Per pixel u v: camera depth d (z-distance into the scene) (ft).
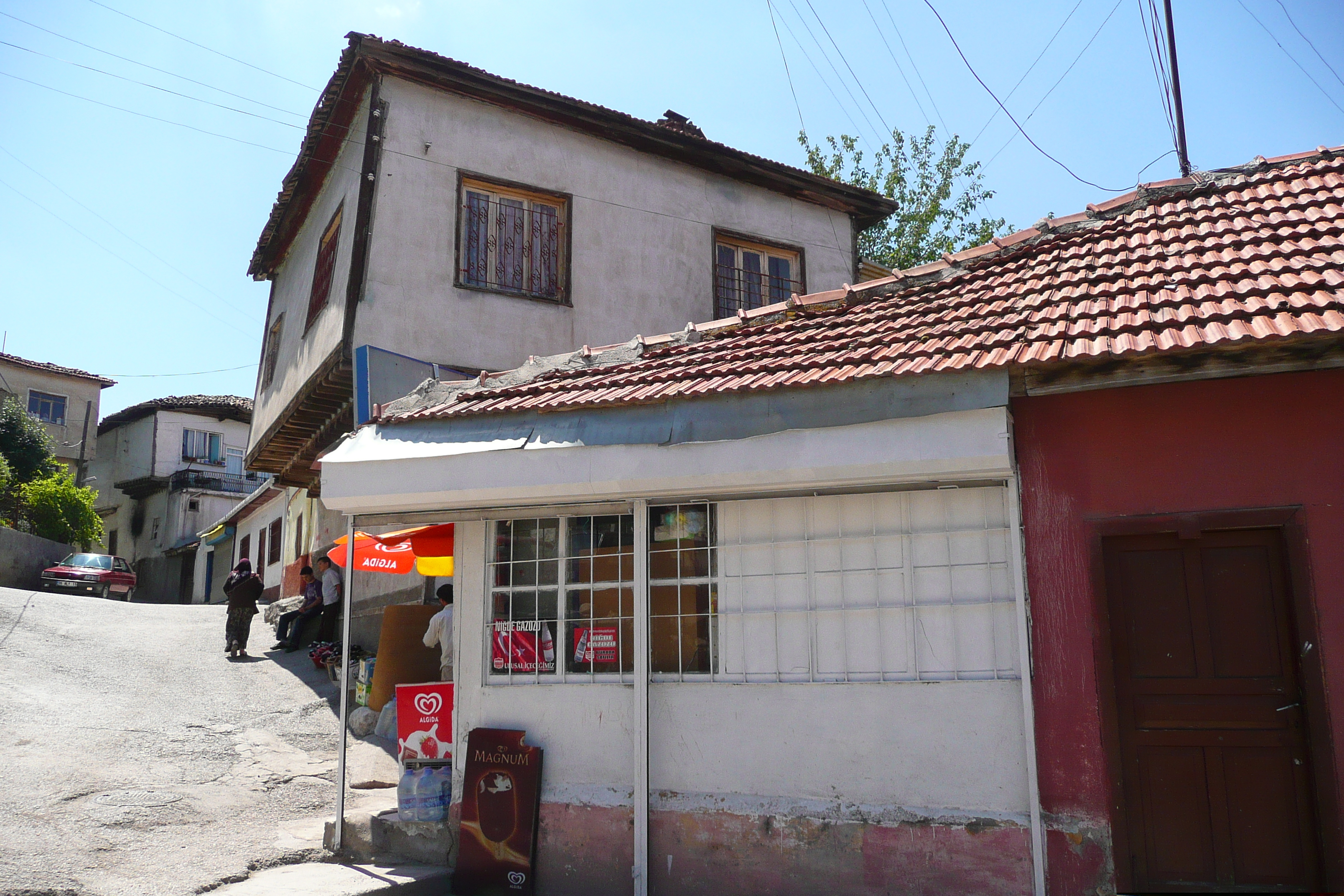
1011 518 18.06
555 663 22.36
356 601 50.67
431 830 22.65
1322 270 17.46
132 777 27.02
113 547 139.33
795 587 20.04
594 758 21.45
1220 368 16.66
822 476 18.39
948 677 18.52
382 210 39.60
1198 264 19.58
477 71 41.50
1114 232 23.09
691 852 19.84
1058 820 17.04
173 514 124.88
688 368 21.77
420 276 39.91
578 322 43.42
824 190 52.08
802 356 20.75
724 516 20.92
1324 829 15.42
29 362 120.47
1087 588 17.42
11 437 104.99
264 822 25.04
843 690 19.25
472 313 40.81
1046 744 17.35
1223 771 16.52
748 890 19.20
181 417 130.52
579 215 44.60
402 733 23.44
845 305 24.27
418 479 22.04
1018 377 17.76
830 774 19.07
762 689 19.95
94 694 36.60
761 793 19.60
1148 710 16.98
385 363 31.91
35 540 92.17
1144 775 16.87
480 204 42.45
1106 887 16.57
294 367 47.19
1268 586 16.63
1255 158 24.50
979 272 23.36
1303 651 15.93
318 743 33.12
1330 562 15.97
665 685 20.80
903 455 17.66
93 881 19.35
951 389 17.48
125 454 136.98
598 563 22.36
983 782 17.87
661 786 20.45
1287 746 16.21
